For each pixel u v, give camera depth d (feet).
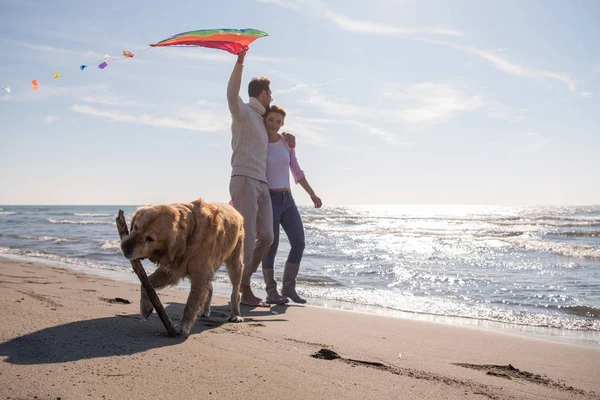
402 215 219.82
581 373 11.12
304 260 41.47
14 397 6.92
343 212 290.15
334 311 18.03
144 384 7.87
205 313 15.39
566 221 129.49
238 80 15.93
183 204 12.33
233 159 17.66
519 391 9.45
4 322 11.12
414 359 11.37
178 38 11.93
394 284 28.50
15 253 44.45
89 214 222.69
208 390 7.87
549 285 28.48
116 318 12.79
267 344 11.61
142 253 10.96
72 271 29.58
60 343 9.75
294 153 20.36
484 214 224.53
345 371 9.73
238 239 14.80
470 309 20.89
